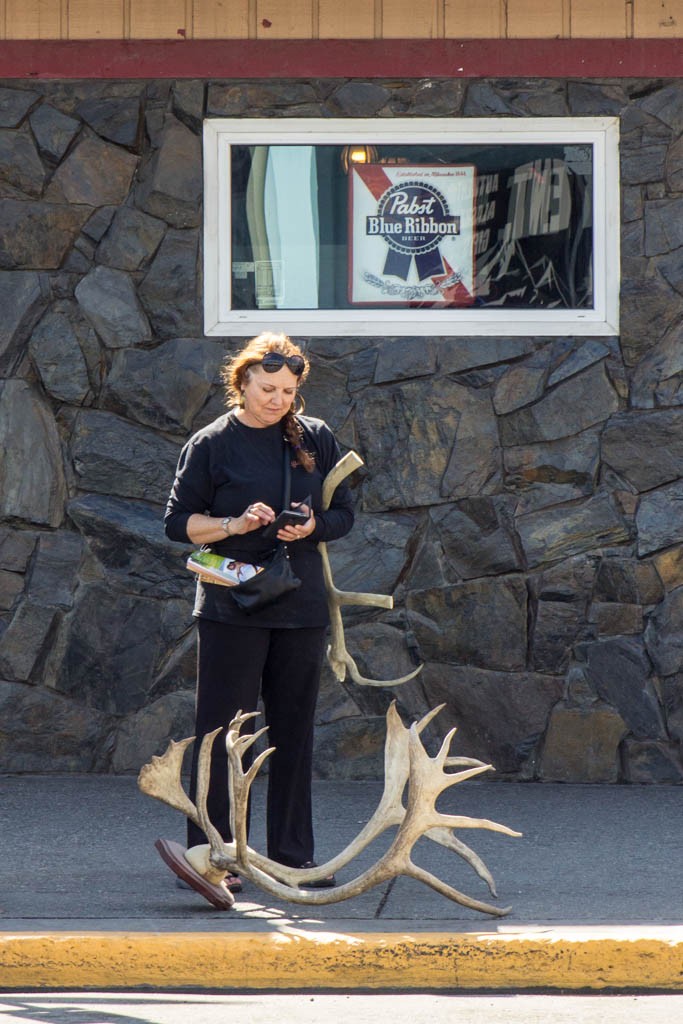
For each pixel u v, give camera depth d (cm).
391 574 2253
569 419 2256
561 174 2302
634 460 2248
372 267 2306
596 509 2250
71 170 2278
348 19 2273
